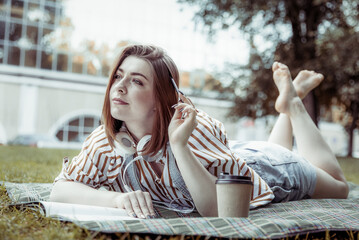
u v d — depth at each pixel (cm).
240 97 1346
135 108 190
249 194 164
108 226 141
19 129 2141
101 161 204
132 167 206
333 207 220
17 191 230
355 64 991
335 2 1105
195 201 185
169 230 142
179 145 182
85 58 2223
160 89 192
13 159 595
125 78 190
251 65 1234
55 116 2203
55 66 2183
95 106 2269
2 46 2114
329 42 964
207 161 197
